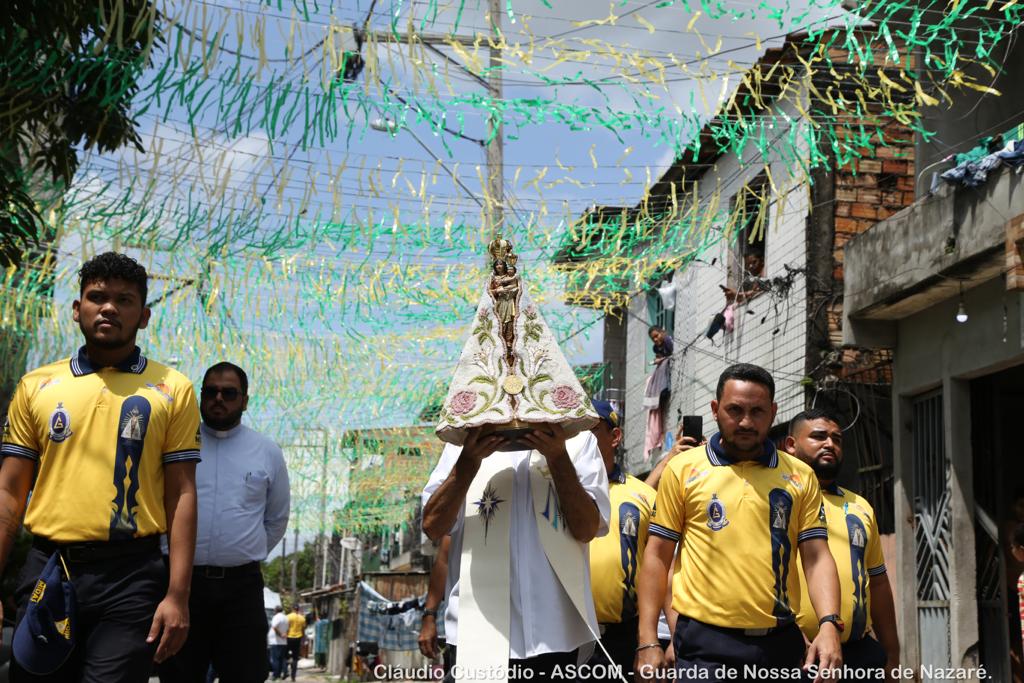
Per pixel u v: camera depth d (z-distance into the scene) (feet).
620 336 68.54
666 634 18.57
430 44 18.16
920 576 31.78
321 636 114.42
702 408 51.03
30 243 24.26
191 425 13.91
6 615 33.30
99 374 13.64
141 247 22.84
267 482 19.39
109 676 12.84
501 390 11.93
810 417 19.25
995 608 29.35
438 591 19.38
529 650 12.30
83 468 13.23
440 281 26.91
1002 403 33.96
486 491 12.70
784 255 43.50
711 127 21.08
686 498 15.39
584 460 13.10
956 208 27.91
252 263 25.11
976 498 30.32
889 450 39.14
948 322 30.60
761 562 14.90
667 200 24.18
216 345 30.35
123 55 18.71
